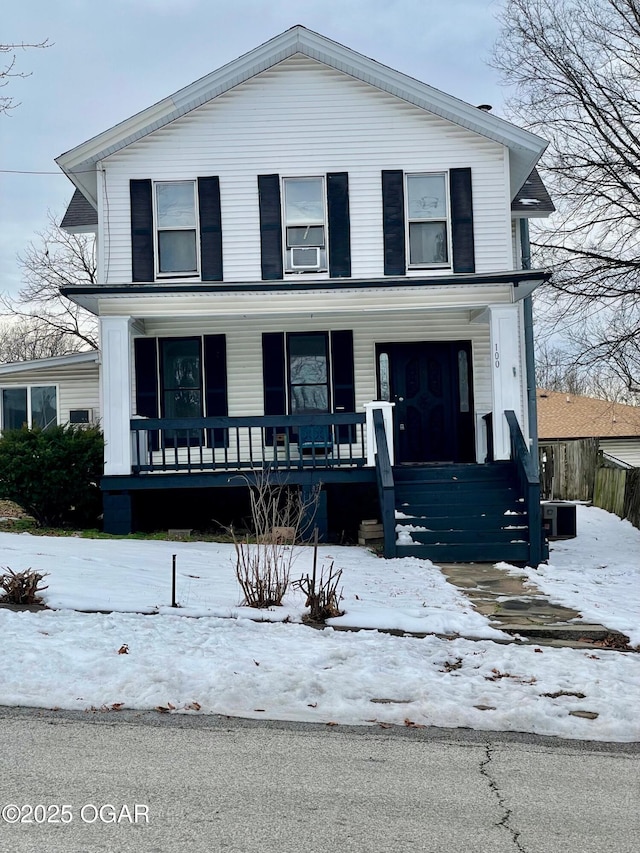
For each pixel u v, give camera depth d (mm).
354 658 7648
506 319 15484
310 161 16156
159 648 7641
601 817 4699
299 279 15984
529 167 16766
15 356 47469
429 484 14344
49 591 9602
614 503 20344
